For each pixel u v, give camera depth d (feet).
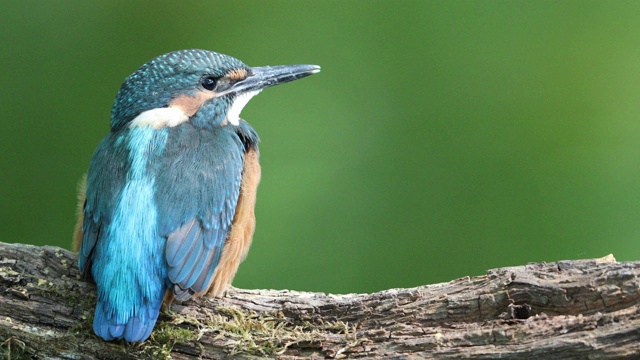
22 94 43.06
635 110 42.32
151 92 30.91
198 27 44.93
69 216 41.81
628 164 41.39
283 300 27.68
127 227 26.63
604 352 23.11
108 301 25.81
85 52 43.98
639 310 23.63
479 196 41.73
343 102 43.98
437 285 26.91
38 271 27.78
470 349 24.45
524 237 41.09
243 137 32.14
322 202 42.32
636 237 40.29
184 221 27.48
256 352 25.91
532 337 24.03
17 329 26.43
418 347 25.04
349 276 40.93
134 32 44.47
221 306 27.68
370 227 41.88
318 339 25.82
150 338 26.27
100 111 43.29
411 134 43.14
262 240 41.47
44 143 42.63
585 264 25.39
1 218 41.42
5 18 44.11
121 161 28.45
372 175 42.80
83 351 26.37
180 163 28.50
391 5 45.37
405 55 44.65
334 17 45.65
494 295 25.54
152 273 26.43
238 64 32.83
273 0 45.85
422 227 41.81
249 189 30.66
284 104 44.24
